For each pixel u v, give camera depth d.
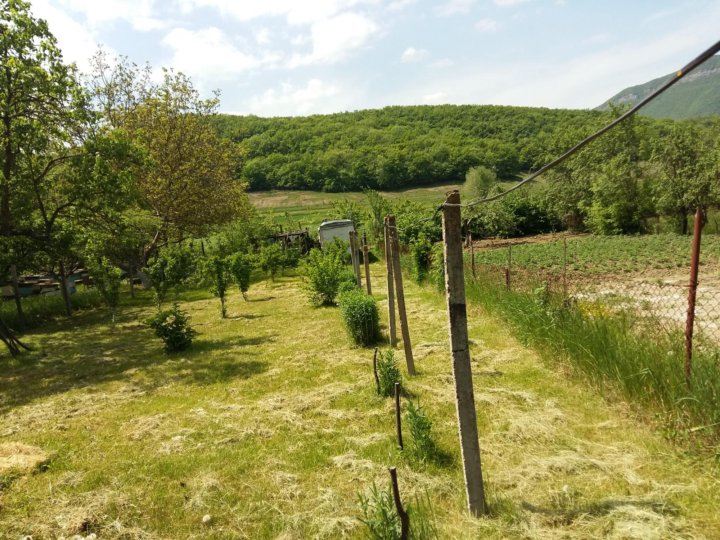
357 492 3.63
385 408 5.74
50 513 4.10
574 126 42.53
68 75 14.10
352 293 10.05
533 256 20.83
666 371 4.59
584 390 5.70
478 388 6.08
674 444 4.18
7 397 7.95
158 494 4.28
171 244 26.59
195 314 14.97
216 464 4.75
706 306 8.68
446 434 4.91
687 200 25.56
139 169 22.59
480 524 3.35
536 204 37.28
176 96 25.62
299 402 6.25
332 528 3.50
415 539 3.12
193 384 7.68
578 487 3.76
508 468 4.15
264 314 13.68
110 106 24.98
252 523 3.76
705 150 25.91
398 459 4.43
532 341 7.31
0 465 4.91
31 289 19.88
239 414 6.06
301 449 4.91
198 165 25.52
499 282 10.18
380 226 28.28
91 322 15.44
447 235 3.24
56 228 16.05
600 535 3.13
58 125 14.35
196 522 3.84
